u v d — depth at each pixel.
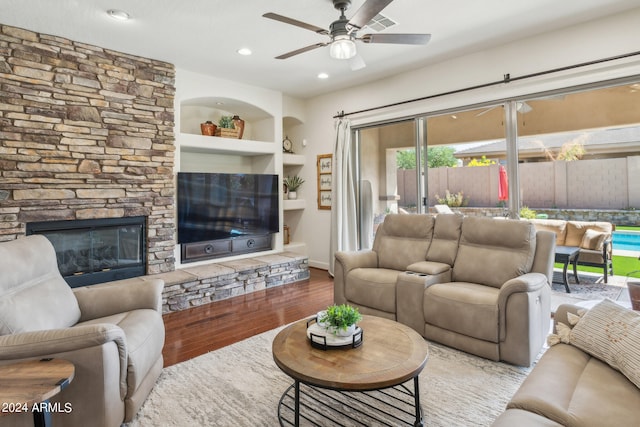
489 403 2.07
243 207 5.03
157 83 4.11
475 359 2.62
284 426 1.87
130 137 3.90
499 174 3.97
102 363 1.65
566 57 3.42
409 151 4.80
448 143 4.38
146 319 2.21
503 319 2.51
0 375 1.34
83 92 3.58
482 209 4.12
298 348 1.89
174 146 4.29
